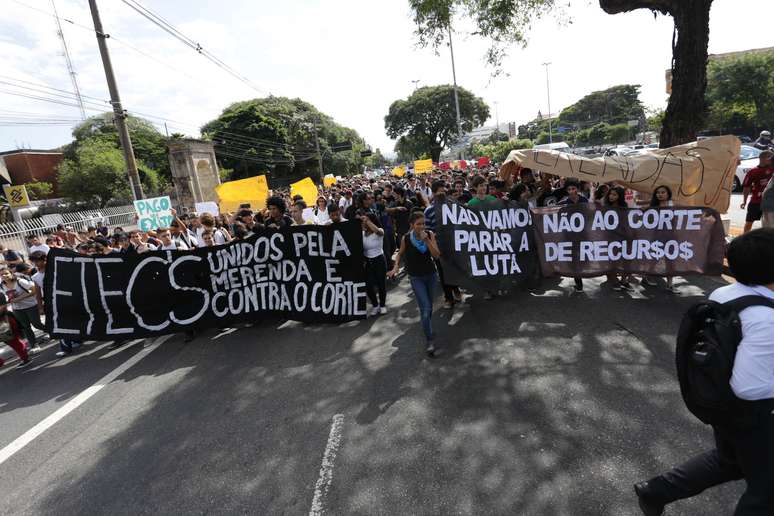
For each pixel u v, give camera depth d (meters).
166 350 5.77
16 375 5.69
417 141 68.00
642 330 4.52
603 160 6.66
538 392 3.55
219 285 6.10
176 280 6.09
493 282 5.76
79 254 6.16
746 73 30.59
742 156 13.68
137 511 2.78
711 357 1.66
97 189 30.39
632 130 60.22
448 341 4.81
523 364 4.05
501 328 4.98
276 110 56.84
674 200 6.61
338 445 3.17
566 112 82.62
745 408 1.63
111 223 17.62
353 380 4.17
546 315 5.21
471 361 4.25
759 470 1.64
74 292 6.14
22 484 3.25
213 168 23.98
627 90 74.31
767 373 1.56
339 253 5.83
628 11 7.82
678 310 4.99
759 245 1.63
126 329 6.05
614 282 6.00
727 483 2.45
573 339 4.47
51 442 3.80
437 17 10.32
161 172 45.97
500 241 5.83
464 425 3.22
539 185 8.62
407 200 9.38
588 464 2.68
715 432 1.83
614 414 3.15
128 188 31.81
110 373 5.24
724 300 1.71
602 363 3.91
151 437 3.65
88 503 2.93
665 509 2.31
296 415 3.67
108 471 3.26
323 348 5.09
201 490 2.89
